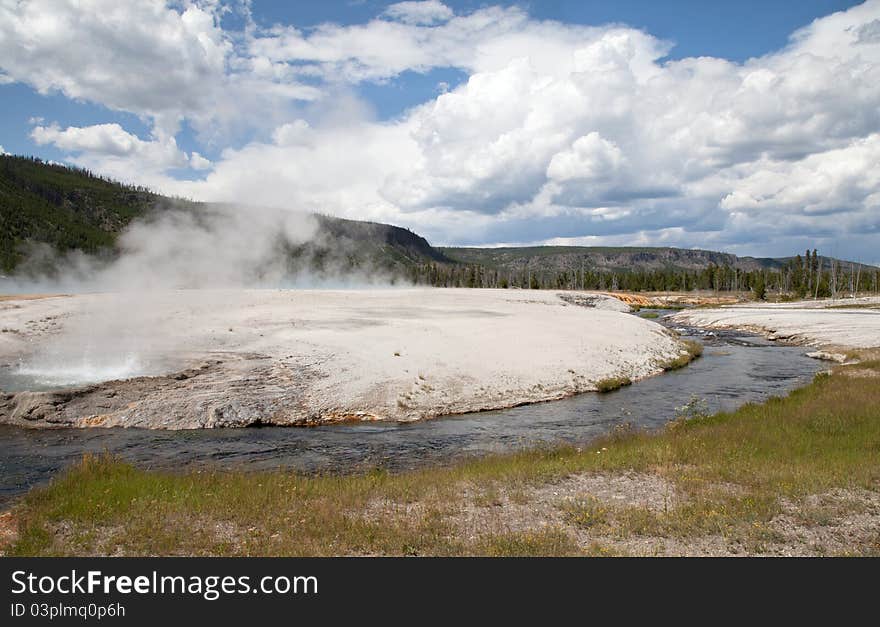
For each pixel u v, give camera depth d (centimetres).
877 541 930
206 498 1164
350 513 1094
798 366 3603
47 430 1934
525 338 3531
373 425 2092
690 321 7294
